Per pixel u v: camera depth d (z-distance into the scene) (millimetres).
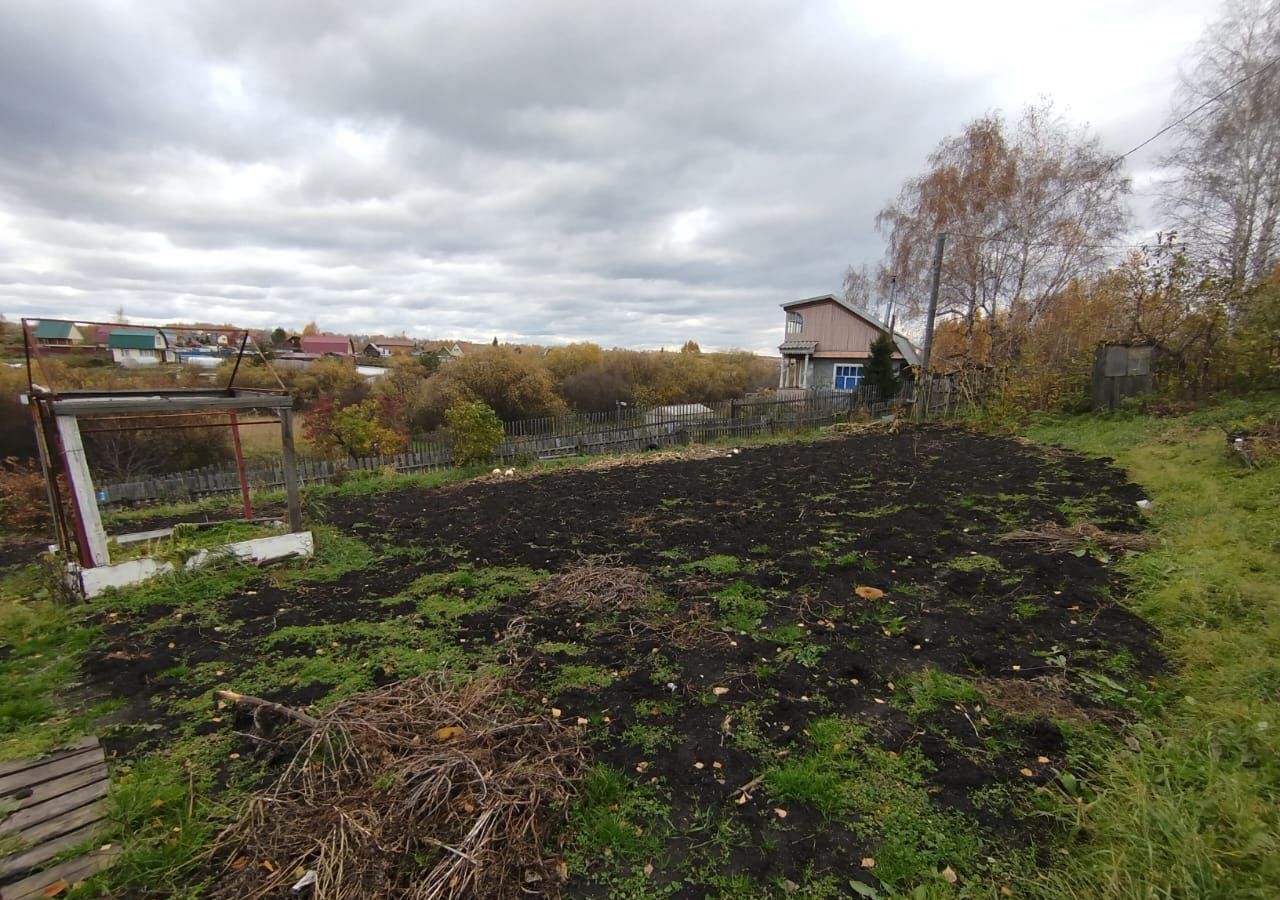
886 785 2320
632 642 3688
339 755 2486
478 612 4281
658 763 2516
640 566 5168
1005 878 1876
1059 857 1941
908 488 7852
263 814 2207
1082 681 2957
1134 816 1997
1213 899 1663
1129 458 7973
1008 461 9312
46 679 3482
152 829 2211
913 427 15234
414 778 2273
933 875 1893
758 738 2658
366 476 12117
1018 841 2021
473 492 10016
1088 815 2096
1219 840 1880
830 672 3207
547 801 2256
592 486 9750
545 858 2031
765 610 4078
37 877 1979
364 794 2232
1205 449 7207
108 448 13328
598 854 2055
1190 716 2568
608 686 3166
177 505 10109
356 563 5758
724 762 2510
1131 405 11117
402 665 3453
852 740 2607
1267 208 13633
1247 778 2121
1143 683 2891
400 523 7625
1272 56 13039
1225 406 9383
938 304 20484
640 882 1935
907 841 2043
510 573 5195
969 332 19453
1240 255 13961
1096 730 2566
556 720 2834
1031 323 17938
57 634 4145
